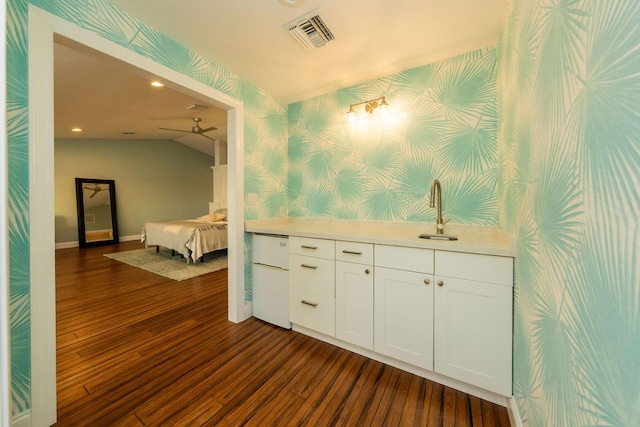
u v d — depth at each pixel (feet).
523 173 3.43
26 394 3.57
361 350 5.67
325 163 8.27
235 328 6.88
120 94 10.15
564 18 2.11
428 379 4.84
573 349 1.97
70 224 18.61
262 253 7.28
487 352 4.19
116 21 4.56
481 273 4.21
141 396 4.40
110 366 5.22
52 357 3.78
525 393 3.32
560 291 2.21
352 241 5.56
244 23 5.07
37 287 3.60
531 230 3.07
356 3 4.58
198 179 25.94
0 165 1.63
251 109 7.58
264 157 8.09
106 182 20.04
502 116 5.06
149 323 7.13
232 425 3.84
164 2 4.51
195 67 5.99
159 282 10.78
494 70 5.73
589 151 1.72
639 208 1.25
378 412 4.07
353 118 7.52
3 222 1.63
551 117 2.39
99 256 15.56
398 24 5.11
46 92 3.67
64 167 18.47
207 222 17.01
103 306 8.30
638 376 1.24
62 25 3.86
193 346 5.98
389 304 5.11
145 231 16.92
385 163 7.18
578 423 1.87
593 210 1.67
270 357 5.55
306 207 8.70
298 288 6.48
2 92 1.63
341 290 5.75
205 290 9.83
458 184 6.18
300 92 8.17
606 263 1.52
